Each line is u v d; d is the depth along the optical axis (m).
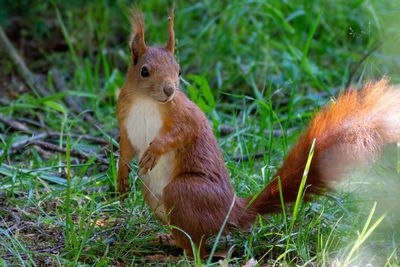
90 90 13.98
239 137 11.02
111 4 18.42
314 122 7.51
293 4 16.53
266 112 11.23
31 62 16.41
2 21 16.97
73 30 17.50
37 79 15.32
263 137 10.52
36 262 7.00
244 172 9.65
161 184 7.71
